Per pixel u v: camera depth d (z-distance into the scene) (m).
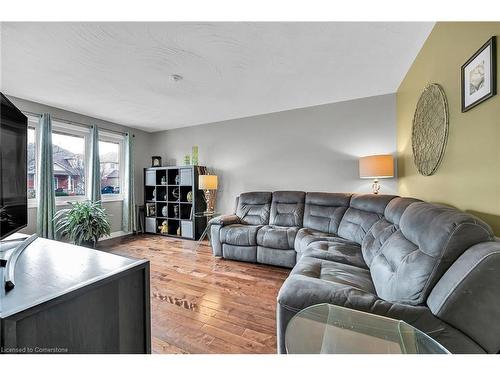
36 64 2.25
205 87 2.88
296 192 3.51
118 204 4.60
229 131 4.39
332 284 1.18
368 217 2.49
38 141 3.31
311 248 2.20
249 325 1.69
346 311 0.98
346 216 2.83
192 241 4.20
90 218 3.43
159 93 3.04
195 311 1.87
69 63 2.25
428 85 1.92
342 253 2.03
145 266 1.08
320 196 3.27
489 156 1.19
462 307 0.85
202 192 4.45
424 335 0.80
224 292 2.20
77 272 0.95
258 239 2.97
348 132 3.46
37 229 3.21
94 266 1.02
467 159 1.39
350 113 3.44
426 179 2.05
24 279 0.88
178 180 4.54
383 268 1.43
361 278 1.57
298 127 3.81
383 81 2.82
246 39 1.92
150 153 5.28
